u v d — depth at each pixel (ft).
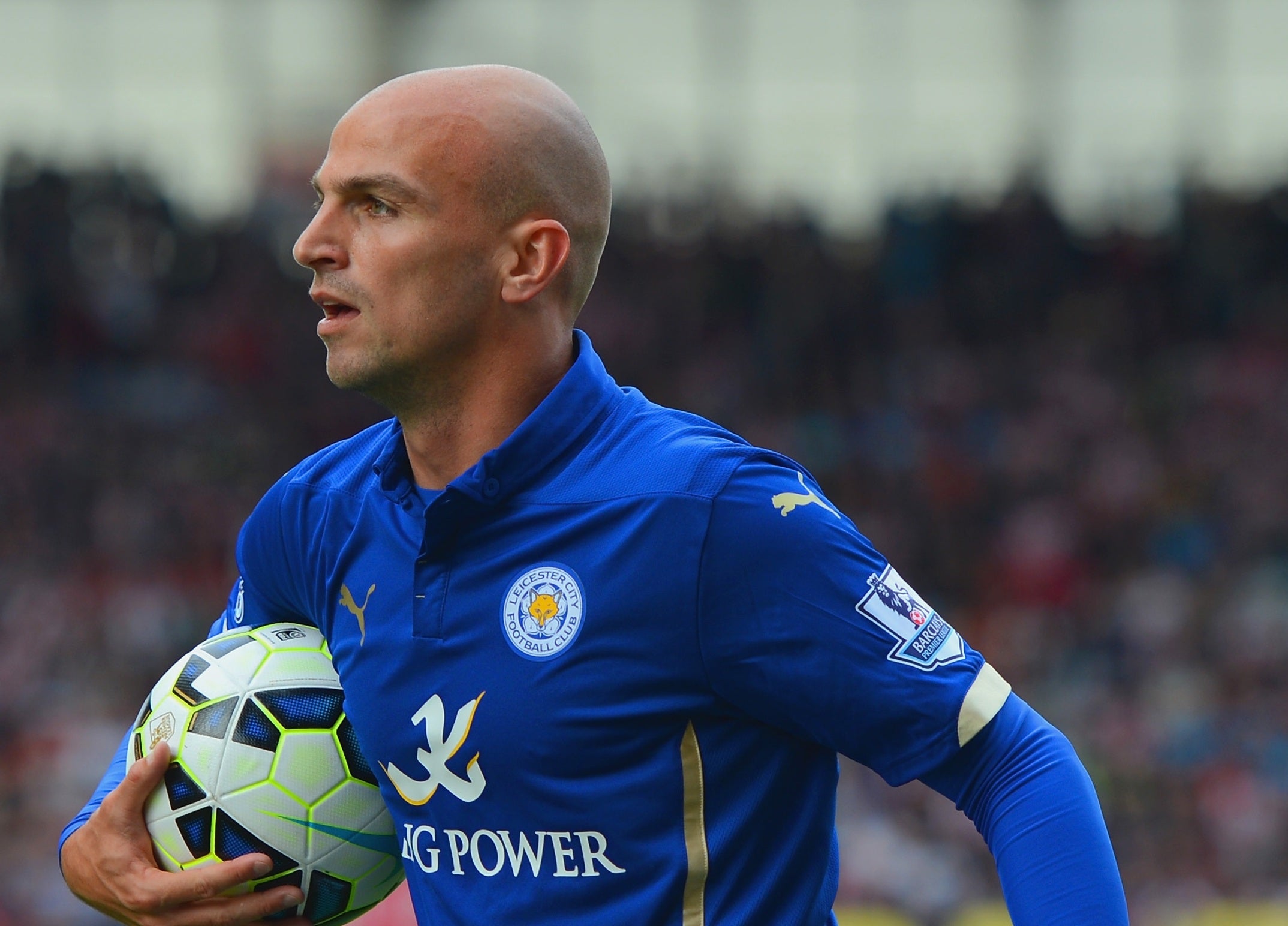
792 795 23.58
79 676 156.97
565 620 22.58
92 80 206.39
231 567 175.63
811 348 203.92
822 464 193.26
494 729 22.72
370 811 26.37
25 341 193.16
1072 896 21.43
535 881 22.93
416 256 23.35
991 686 22.74
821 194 214.48
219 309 202.90
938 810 135.44
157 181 204.33
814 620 22.26
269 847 25.82
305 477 26.68
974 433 193.16
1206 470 185.78
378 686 23.99
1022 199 208.54
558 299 24.58
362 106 24.09
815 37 214.90
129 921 26.45
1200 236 206.90
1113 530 180.24
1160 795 146.61
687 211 211.61
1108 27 211.20
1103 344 201.87
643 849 22.56
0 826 136.67
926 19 213.05
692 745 22.66
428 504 24.17
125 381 194.18
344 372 23.93
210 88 209.15
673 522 22.38
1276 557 173.78
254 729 26.17
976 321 204.54
